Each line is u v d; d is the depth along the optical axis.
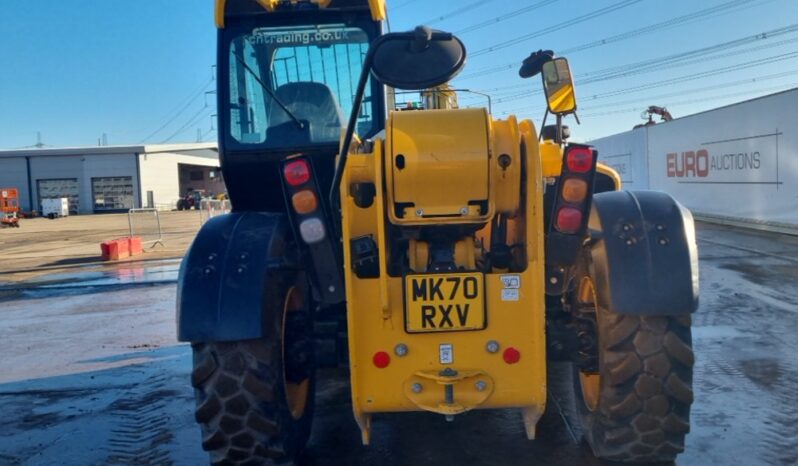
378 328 3.32
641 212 3.51
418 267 3.44
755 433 4.43
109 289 12.39
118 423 5.21
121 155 59.06
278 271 3.64
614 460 3.77
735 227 17.06
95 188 59.41
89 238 26.84
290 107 4.54
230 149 4.52
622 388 3.50
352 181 3.39
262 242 3.62
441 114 3.32
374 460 4.27
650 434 3.56
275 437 3.59
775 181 15.34
